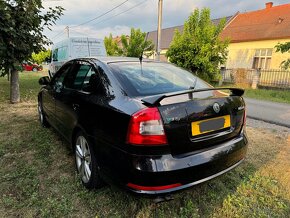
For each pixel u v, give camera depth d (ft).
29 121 16.84
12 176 9.30
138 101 6.81
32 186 8.72
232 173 9.96
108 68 8.63
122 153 6.47
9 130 14.74
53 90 12.42
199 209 7.77
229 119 7.87
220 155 7.23
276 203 8.13
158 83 8.51
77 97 9.24
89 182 8.34
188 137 6.68
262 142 13.92
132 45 63.93
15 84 23.77
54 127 12.80
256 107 26.20
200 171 6.72
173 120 6.37
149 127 6.14
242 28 66.08
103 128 7.23
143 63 9.90
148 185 6.15
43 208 7.57
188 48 44.45
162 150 6.26
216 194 8.52
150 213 7.48
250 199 8.30
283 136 15.16
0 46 20.93
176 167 6.26
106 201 7.95
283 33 53.42
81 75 9.91
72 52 35.06
